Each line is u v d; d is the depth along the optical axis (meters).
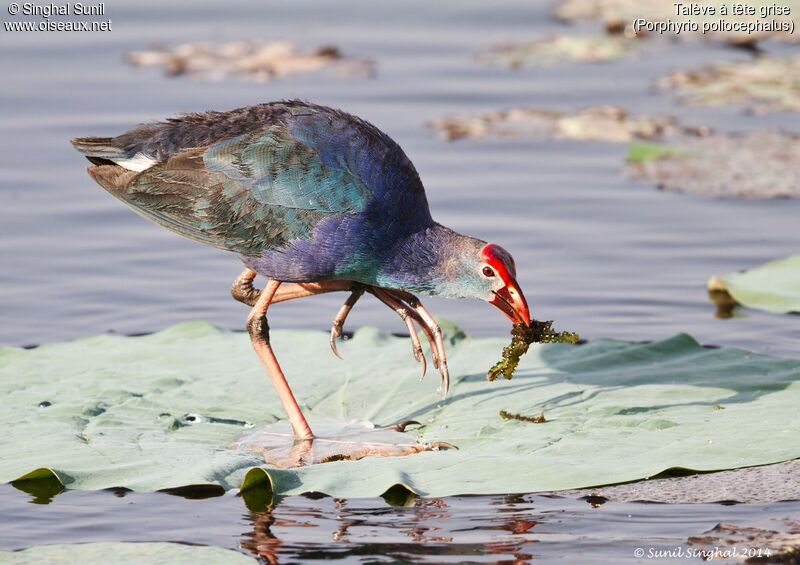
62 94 19.62
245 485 9.15
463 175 17.31
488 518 8.74
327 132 10.46
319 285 11.19
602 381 11.26
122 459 9.50
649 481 9.31
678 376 11.30
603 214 16.12
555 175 17.45
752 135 19.03
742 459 9.36
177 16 23.81
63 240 15.50
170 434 10.26
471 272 10.55
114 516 8.83
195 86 20.11
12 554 8.01
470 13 24.31
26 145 17.84
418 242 10.54
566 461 9.38
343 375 11.66
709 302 13.80
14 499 9.10
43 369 11.61
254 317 10.62
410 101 19.86
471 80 20.91
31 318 13.44
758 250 15.06
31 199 16.50
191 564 7.85
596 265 14.77
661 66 22.48
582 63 22.64
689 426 10.05
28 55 21.34
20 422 10.30
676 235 15.51
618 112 19.55
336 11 24.42
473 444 10.02
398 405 11.04
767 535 8.35
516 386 11.27
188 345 12.29
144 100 19.36
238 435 10.38
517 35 23.14
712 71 21.77
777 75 21.48
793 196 16.48
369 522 8.72
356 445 10.11
